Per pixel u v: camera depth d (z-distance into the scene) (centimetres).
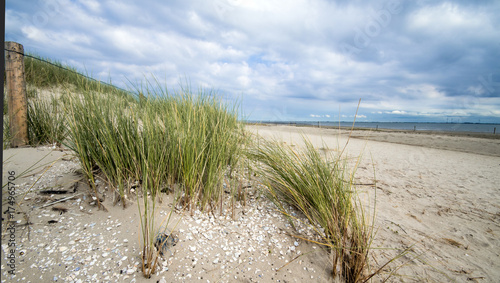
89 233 167
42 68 541
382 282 163
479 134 1800
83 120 206
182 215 200
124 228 175
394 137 1327
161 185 213
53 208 182
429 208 287
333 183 220
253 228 209
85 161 201
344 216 194
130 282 138
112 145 199
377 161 536
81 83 230
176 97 297
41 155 273
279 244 193
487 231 239
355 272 163
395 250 200
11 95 291
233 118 338
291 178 246
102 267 144
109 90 239
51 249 150
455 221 258
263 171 278
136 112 224
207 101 330
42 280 129
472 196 336
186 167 208
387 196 316
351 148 707
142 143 206
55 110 331
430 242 215
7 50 287
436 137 1391
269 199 259
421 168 499
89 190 205
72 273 137
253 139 338
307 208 235
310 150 265
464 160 639
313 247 193
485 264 189
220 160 241
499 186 391
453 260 192
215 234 192
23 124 301
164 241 162
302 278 163
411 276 171
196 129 233
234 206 237
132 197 203
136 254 156
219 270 159
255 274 161
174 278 146
